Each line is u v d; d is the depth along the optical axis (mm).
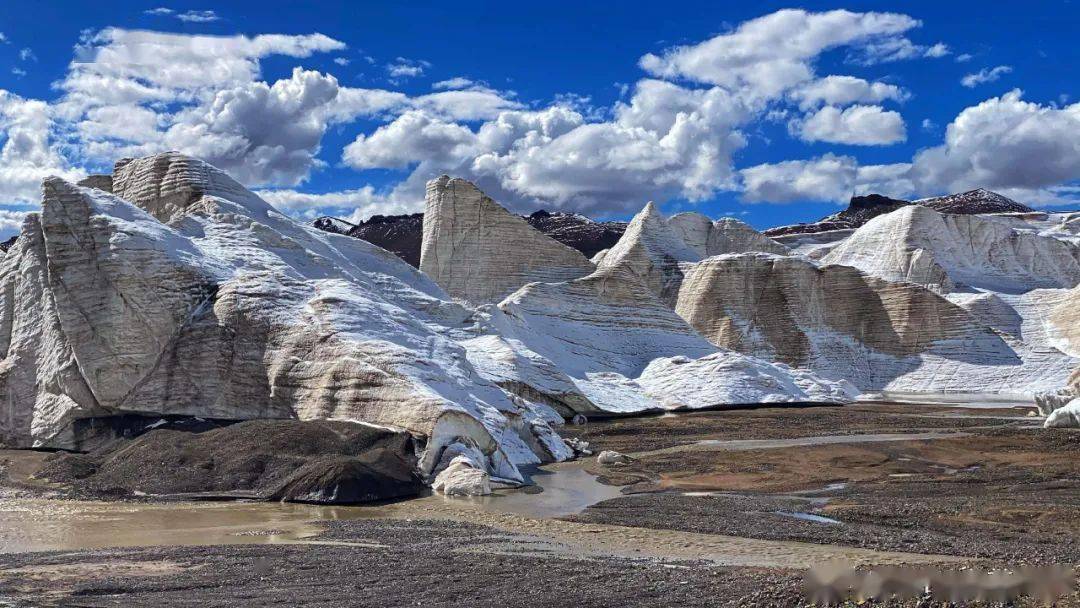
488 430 38875
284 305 46281
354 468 33844
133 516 30375
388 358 41688
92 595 18500
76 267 46625
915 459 41250
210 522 29172
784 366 86562
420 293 69062
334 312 45156
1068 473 36344
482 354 65312
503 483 37250
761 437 52875
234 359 45188
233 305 46156
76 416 45812
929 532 25938
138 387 45875
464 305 74188
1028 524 26859
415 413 38438
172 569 21094
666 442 51344
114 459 38562
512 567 21141
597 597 17938
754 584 18422
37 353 47719
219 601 17844
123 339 45969
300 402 42406
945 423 59344
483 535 26141
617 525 27625
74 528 28172
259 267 52312
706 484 36500
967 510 28734
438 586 19156
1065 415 51062
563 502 32844
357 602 17797
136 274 46531
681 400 74312
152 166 62375
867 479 36562
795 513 29375
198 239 55031
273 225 62500
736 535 25781
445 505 32312
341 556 22594
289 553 23109
